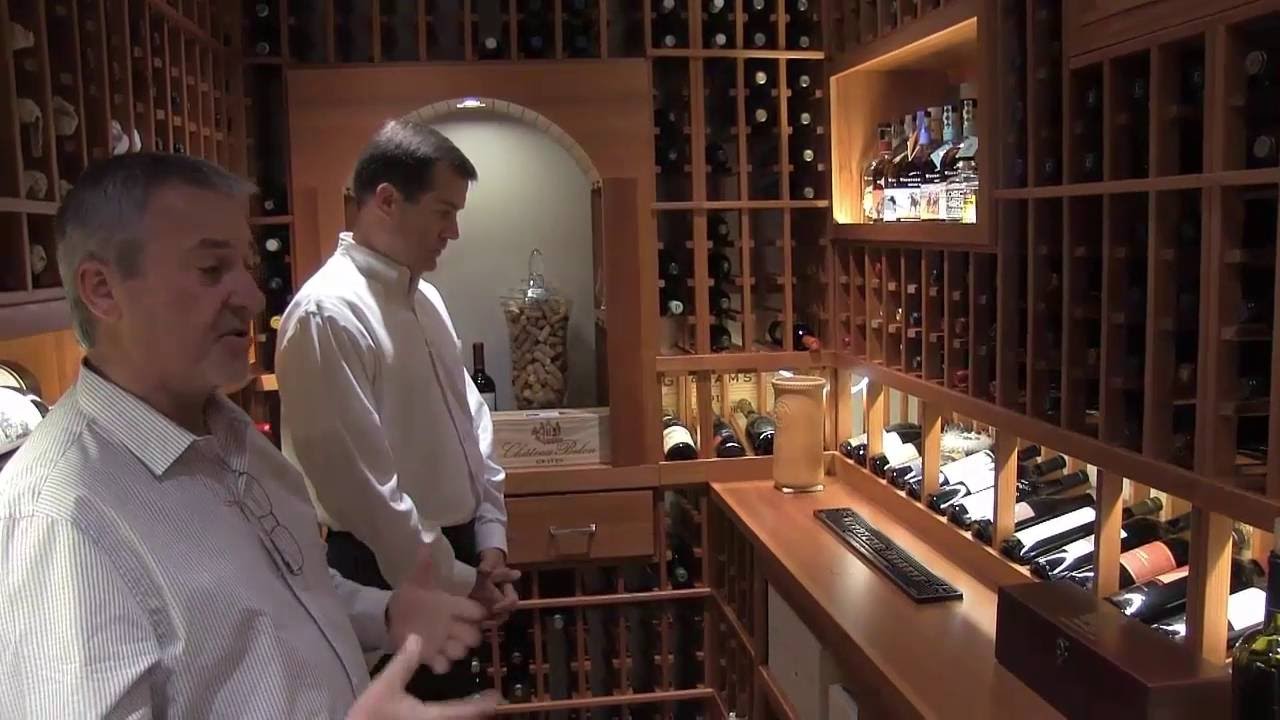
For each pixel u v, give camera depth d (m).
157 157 0.98
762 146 2.89
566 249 3.05
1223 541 1.42
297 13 2.69
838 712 1.86
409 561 1.82
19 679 0.82
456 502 2.04
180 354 0.97
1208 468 1.37
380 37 2.63
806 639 2.04
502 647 2.86
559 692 2.94
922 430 2.33
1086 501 2.08
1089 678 1.38
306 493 1.27
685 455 2.76
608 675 2.96
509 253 3.04
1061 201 1.79
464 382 2.16
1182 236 1.45
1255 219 1.42
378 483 1.80
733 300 2.99
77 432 0.94
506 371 3.07
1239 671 1.19
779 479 2.68
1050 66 1.76
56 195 1.43
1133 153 1.58
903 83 2.64
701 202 2.71
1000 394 1.93
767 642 2.38
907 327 2.39
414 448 1.97
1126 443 1.58
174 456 0.97
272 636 0.99
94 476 0.91
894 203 2.42
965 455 2.45
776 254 2.96
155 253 0.94
